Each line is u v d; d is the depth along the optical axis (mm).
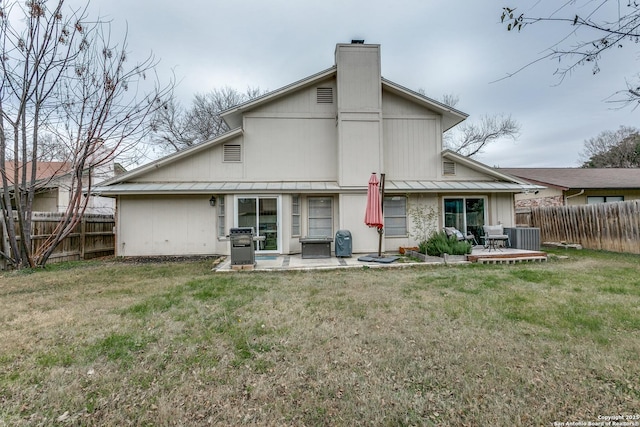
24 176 8414
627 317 3965
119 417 2234
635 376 2652
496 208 11836
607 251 10828
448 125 13289
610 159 32438
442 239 9422
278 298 5090
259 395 2467
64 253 10156
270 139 11680
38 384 2633
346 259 9719
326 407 2320
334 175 11766
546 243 12695
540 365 2844
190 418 2219
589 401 2352
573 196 16109
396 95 12016
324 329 3730
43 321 4078
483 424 2129
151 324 3930
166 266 8680
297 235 11305
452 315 4156
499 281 6125
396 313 4270
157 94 9359
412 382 2617
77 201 8984
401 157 11953
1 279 6941
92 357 3080
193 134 24672
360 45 11305
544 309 4336
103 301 5008
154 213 11070
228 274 7391
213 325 3881
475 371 2758
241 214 10961
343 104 11164
